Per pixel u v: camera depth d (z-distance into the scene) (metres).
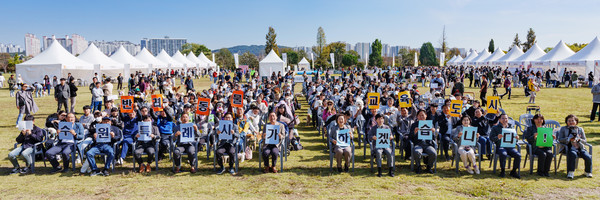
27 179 6.92
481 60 53.22
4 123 12.91
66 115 8.23
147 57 43.31
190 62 52.38
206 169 7.55
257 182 6.71
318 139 10.53
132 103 7.96
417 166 7.16
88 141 7.69
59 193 6.16
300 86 32.31
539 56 38.31
